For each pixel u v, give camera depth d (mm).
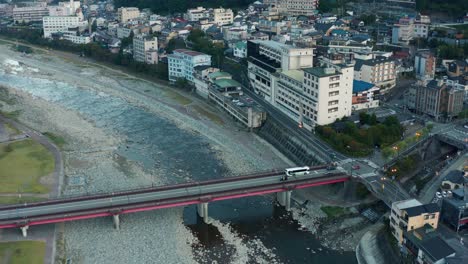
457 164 190375
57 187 189500
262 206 180250
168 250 153375
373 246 151750
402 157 193750
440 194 166875
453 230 146625
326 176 179000
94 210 159375
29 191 185000
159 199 165125
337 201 178625
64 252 151250
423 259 132500
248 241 158875
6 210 161375
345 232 161375
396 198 163375
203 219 169250
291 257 150500
